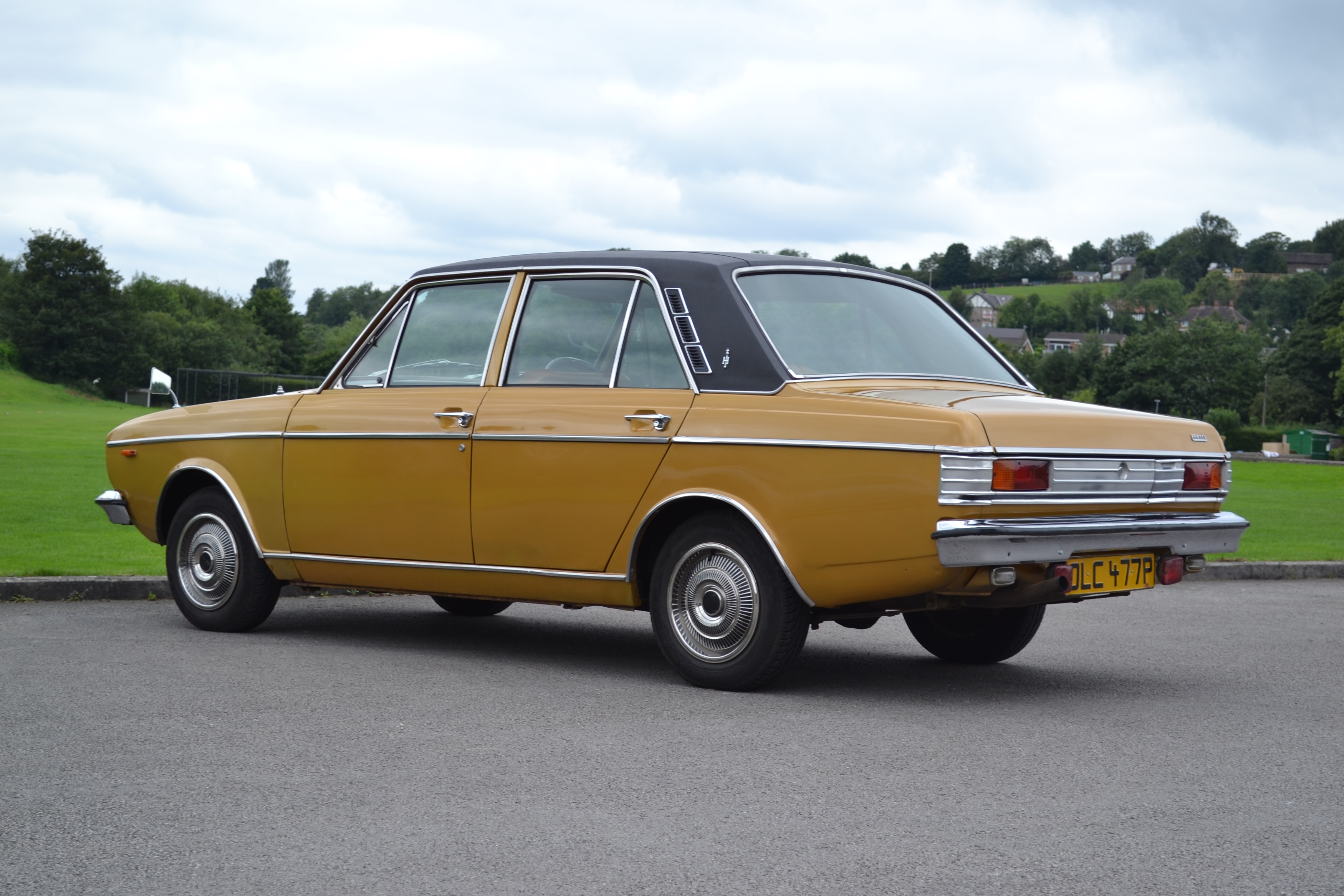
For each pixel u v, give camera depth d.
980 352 6.21
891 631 7.75
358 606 8.45
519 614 8.21
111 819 3.60
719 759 4.30
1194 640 7.38
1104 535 5.15
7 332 98.88
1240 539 5.75
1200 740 4.66
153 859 3.27
